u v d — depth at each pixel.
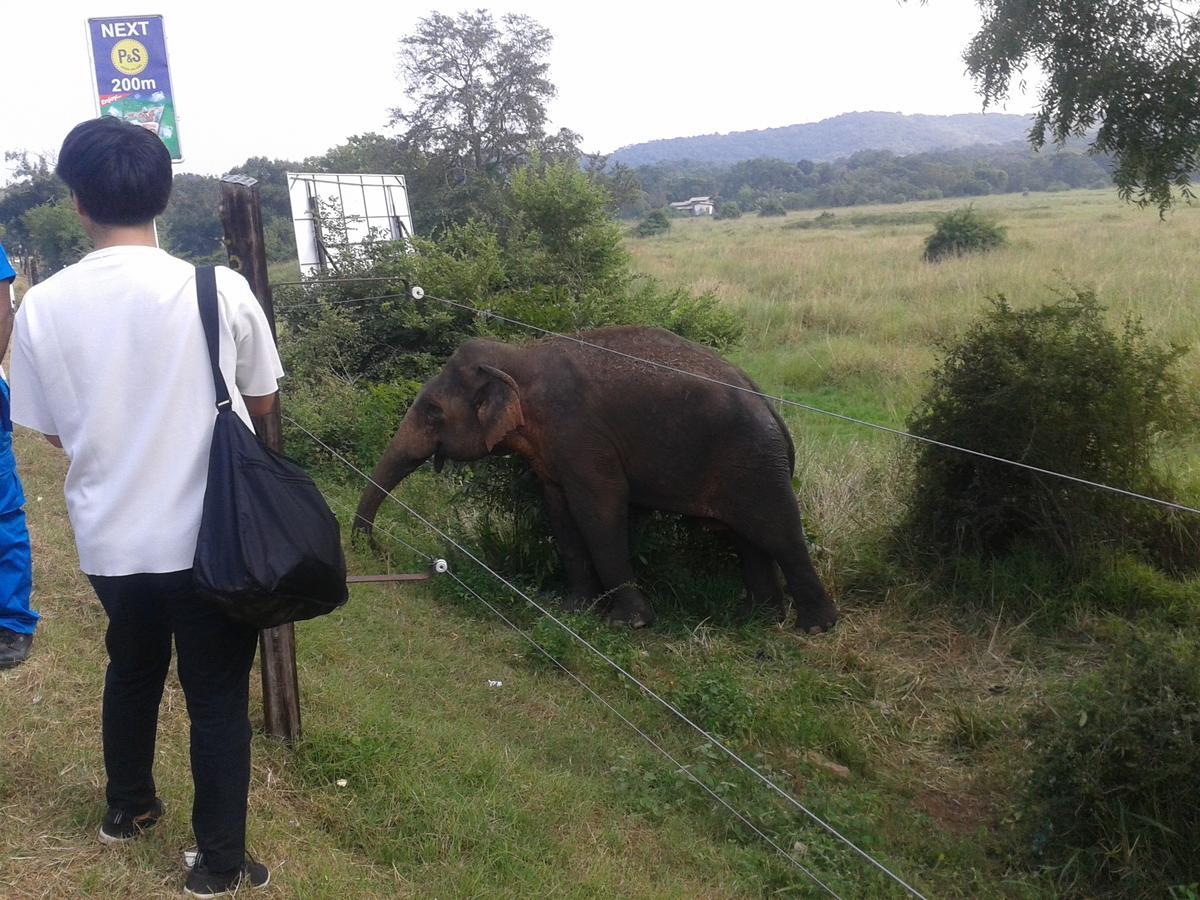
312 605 2.78
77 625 4.99
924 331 15.91
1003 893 4.40
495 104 29.80
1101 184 98.19
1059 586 7.19
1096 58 7.23
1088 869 4.45
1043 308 7.59
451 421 7.11
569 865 3.97
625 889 3.90
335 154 31.28
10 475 4.29
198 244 31.72
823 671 6.42
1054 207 55.84
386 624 6.28
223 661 2.88
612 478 6.92
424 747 4.49
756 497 6.83
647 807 4.65
